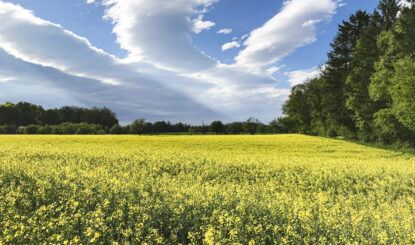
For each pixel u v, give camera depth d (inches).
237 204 240.2
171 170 489.1
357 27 1668.3
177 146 991.6
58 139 1209.4
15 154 599.5
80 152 667.4
